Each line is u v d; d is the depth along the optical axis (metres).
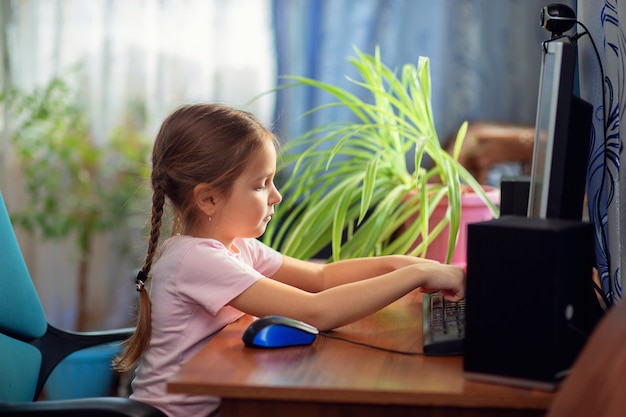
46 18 3.38
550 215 1.12
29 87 3.38
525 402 0.93
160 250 1.36
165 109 3.38
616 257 1.32
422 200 1.61
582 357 0.77
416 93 1.78
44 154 3.32
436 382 0.98
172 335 1.29
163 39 3.37
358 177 1.77
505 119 3.47
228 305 1.28
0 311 1.44
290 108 3.36
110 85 3.38
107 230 3.38
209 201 1.34
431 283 1.25
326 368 1.04
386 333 1.23
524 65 3.45
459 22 3.43
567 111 1.11
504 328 0.98
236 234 1.37
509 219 1.04
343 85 3.38
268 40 3.36
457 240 1.72
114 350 1.65
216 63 3.37
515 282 0.97
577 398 0.75
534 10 3.42
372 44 3.39
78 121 3.33
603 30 1.36
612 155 1.32
